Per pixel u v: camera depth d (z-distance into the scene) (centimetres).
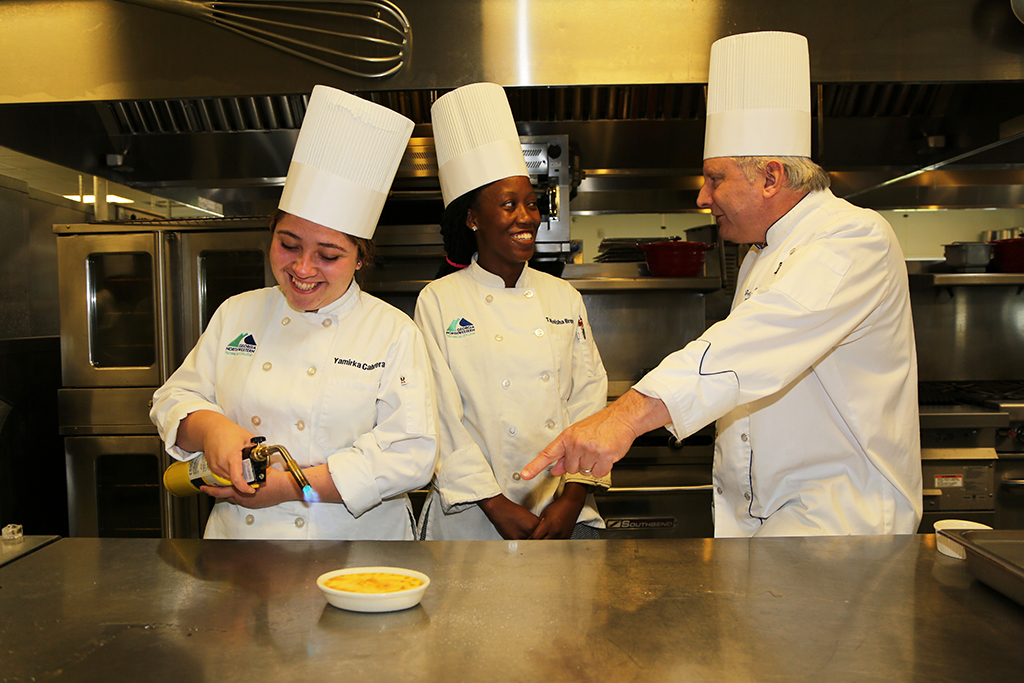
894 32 200
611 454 98
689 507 255
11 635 73
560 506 149
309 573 90
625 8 199
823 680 65
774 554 97
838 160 308
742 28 199
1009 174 332
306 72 202
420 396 124
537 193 258
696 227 341
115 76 205
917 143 304
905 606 80
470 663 67
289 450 122
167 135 300
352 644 71
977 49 200
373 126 118
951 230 386
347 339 126
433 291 166
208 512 259
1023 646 71
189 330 258
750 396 101
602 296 312
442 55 200
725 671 66
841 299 105
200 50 203
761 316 103
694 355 100
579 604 80
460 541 103
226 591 84
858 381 119
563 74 200
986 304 325
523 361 157
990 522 257
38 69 205
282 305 129
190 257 256
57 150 271
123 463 263
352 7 199
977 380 327
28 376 265
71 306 258
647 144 308
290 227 116
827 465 122
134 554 97
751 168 123
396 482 117
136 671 66
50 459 277
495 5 199
